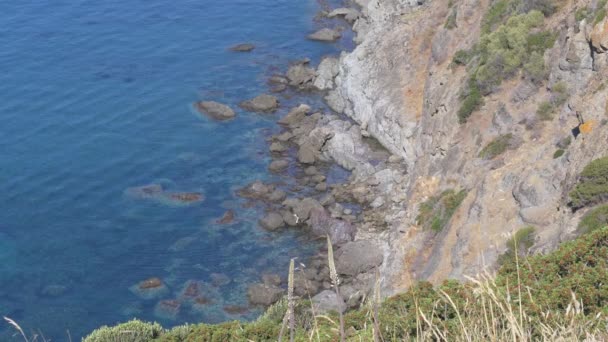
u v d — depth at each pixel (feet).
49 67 268.00
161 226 191.93
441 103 197.57
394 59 236.22
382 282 161.17
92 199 202.80
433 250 154.81
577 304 37.04
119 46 284.82
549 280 60.54
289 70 262.88
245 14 315.17
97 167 216.13
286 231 188.75
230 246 184.14
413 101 221.25
